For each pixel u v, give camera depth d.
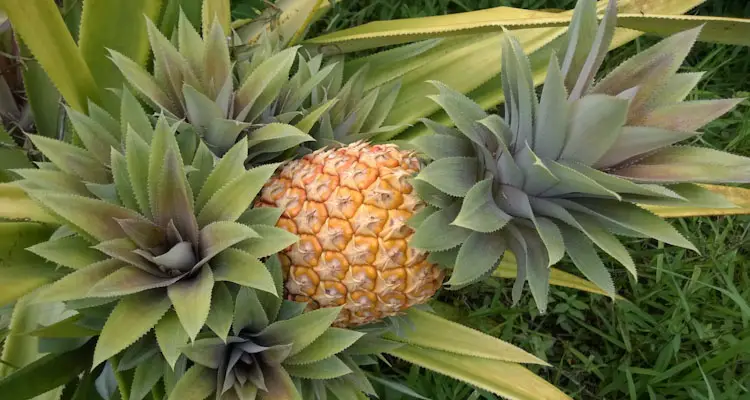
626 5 0.86
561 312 0.97
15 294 0.66
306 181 0.72
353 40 0.83
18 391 0.66
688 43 0.66
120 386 0.69
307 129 0.74
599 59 0.66
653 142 0.64
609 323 0.97
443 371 0.79
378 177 0.71
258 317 0.69
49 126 0.80
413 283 0.72
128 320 0.64
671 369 0.90
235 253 0.66
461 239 0.69
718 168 0.64
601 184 0.66
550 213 0.68
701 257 0.99
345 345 0.69
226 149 0.73
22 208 0.67
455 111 0.69
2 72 0.78
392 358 0.93
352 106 0.80
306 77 0.78
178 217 0.66
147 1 0.74
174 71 0.72
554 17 0.82
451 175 0.68
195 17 0.80
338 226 0.70
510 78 0.68
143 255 0.65
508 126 0.69
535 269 0.69
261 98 0.73
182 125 0.71
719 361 0.88
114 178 0.66
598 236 0.67
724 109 0.65
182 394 0.66
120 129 0.71
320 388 0.74
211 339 0.67
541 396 0.79
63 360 0.69
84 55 0.74
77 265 0.65
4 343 0.76
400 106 0.85
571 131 0.65
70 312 0.73
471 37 0.87
